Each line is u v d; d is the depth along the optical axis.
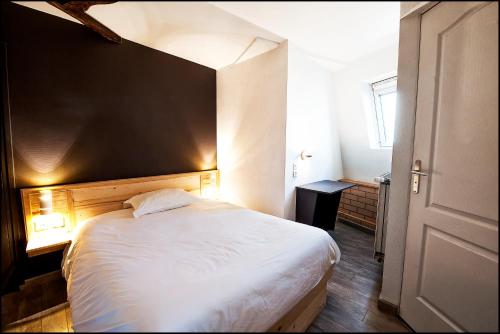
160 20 1.36
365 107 2.88
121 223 1.86
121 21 1.58
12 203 1.69
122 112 2.34
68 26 1.96
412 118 1.36
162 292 0.98
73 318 1.12
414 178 1.35
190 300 0.93
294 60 2.38
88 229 1.75
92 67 2.12
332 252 1.66
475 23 1.03
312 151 2.86
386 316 1.44
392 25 1.46
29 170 1.83
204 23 1.31
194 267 1.21
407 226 1.41
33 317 1.23
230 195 3.14
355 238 2.87
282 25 1.39
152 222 1.90
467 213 1.09
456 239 1.13
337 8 1.10
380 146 3.11
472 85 1.06
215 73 3.20
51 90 1.90
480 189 1.04
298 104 2.53
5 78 1.64
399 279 1.45
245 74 2.79
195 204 2.46
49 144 1.92
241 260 1.28
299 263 1.33
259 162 2.72
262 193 2.72
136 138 2.47
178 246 1.47
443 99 1.19
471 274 1.06
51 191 1.87
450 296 1.15
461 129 1.11
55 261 1.99
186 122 2.92
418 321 1.30
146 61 2.48
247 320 0.97
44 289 1.82
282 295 1.15
